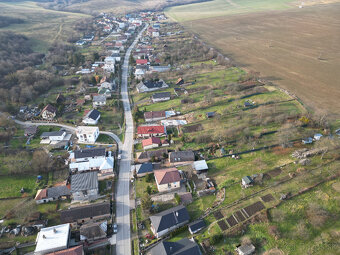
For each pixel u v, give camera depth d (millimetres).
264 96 125062
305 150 85938
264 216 64875
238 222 64312
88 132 101062
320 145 86438
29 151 94812
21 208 71625
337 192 70188
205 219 66438
